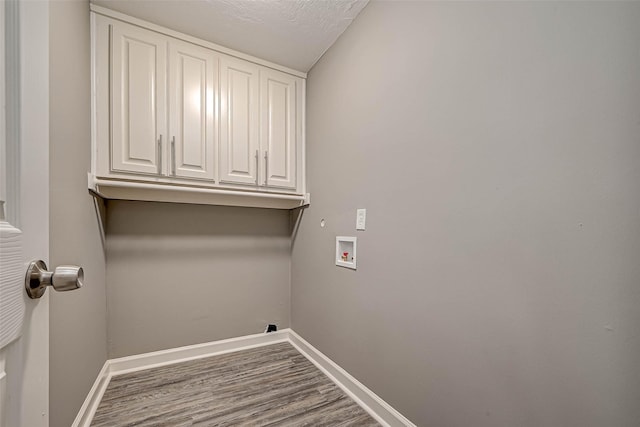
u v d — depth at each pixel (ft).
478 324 2.98
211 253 6.53
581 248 2.24
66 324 3.32
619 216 2.04
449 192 3.32
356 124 5.01
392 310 4.13
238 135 6.02
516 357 2.65
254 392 4.93
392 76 4.21
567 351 2.31
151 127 5.15
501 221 2.79
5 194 1.34
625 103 2.02
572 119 2.30
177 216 6.20
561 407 2.34
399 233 4.04
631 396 1.98
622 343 2.02
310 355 6.30
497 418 2.79
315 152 6.38
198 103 5.59
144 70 5.11
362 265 4.78
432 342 3.50
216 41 5.70
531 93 2.57
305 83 6.89
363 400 4.60
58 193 3.13
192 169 5.50
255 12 4.94
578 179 2.26
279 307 7.34
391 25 4.26
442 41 3.44
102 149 4.75
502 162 2.79
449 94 3.34
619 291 2.04
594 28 2.19
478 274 2.99
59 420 3.11
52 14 3.04
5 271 1.27
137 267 5.77
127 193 5.25
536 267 2.52
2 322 1.24
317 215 6.24
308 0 4.68
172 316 6.09
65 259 3.33
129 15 4.98
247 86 6.14
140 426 4.04
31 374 1.50
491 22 2.91
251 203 6.57
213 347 6.47
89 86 4.55
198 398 4.73
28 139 1.50
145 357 5.77
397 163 4.09
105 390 4.91
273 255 7.30
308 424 4.16
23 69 1.47
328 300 5.74
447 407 3.29
